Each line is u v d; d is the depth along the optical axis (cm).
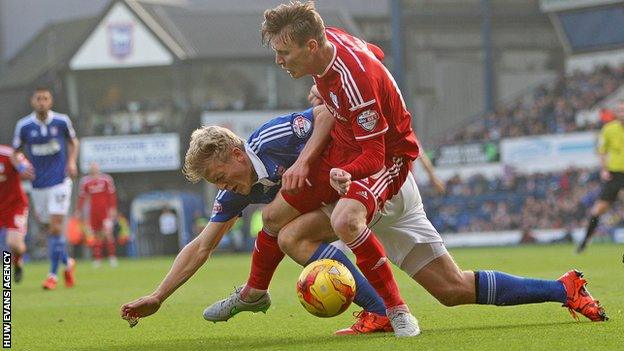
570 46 4553
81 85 4778
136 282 1928
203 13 4884
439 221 3919
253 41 4797
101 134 4716
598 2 4400
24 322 1102
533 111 4162
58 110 4781
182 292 1509
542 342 729
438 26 4769
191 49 4694
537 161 3831
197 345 815
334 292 759
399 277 1691
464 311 1006
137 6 4678
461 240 3872
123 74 4738
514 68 4797
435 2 4750
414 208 805
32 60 5272
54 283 1778
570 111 4069
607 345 705
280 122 784
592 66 4516
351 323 955
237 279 1873
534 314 945
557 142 3797
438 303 1122
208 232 820
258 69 4781
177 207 4425
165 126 4678
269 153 780
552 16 4519
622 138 2297
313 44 725
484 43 4634
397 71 4366
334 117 768
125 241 4378
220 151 769
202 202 4500
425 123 4791
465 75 4828
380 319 819
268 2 5569
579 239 3684
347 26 4925
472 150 3909
